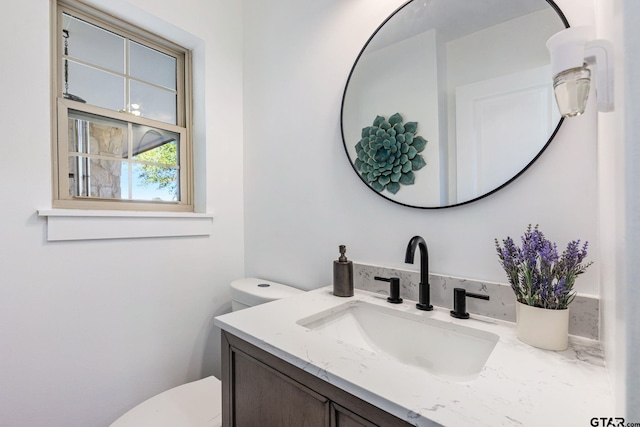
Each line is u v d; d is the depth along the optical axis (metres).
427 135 0.94
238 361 0.76
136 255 1.26
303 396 0.60
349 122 1.14
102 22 1.28
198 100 1.53
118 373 1.21
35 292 1.02
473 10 0.85
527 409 0.43
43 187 1.04
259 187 1.55
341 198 1.18
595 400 0.45
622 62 0.29
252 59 1.59
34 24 1.02
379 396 0.46
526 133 0.76
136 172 1.38
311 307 0.91
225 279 1.57
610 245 0.44
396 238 1.02
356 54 1.14
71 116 1.19
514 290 0.68
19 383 0.99
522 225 0.77
